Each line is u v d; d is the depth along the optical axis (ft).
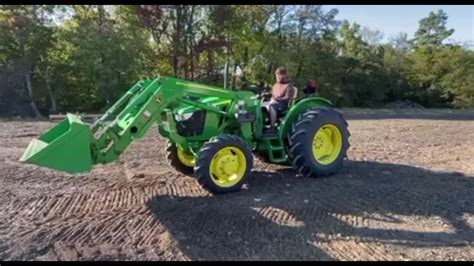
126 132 14.26
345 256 10.75
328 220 13.14
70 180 17.20
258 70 92.94
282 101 18.56
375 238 11.85
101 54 66.03
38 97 67.15
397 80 122.52
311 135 17.98
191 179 17.69
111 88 65.72
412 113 65.87
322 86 103.71
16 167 19.27
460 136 34.12
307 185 17.12
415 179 18.40
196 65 80.28
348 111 71.41
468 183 17.74
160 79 15.29
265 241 11.54
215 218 13.07
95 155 13.83
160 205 14.12
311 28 100.53
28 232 11.73
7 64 62.03
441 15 154.92
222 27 81.15
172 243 11.22
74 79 68.64
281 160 18.43
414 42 157.89
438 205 14.73
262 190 16.28
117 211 13.51
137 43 71.20
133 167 19.95
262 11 90.99
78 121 13.67
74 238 11.43
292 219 13.15
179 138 16.05
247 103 17.65
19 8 63.16
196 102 16.28
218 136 16.01
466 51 127.24
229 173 15.87
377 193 16.07
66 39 67.26
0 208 13.67
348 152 25.44
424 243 11.55
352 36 123.54
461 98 120.26
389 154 24.91
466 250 11.14
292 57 98.07
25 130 33.91
